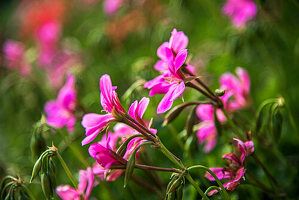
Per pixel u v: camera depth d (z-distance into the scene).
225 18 4.59
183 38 1.82
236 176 1.79
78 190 2.06
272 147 2.48
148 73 2.86
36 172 1.82
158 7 4.92
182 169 1.65
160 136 3.34
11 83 4.15
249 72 3.96
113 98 1.70
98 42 4.62
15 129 4.97
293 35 3.87
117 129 2.24
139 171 3.07
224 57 4.09
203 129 2.41
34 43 7.26
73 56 5.38
